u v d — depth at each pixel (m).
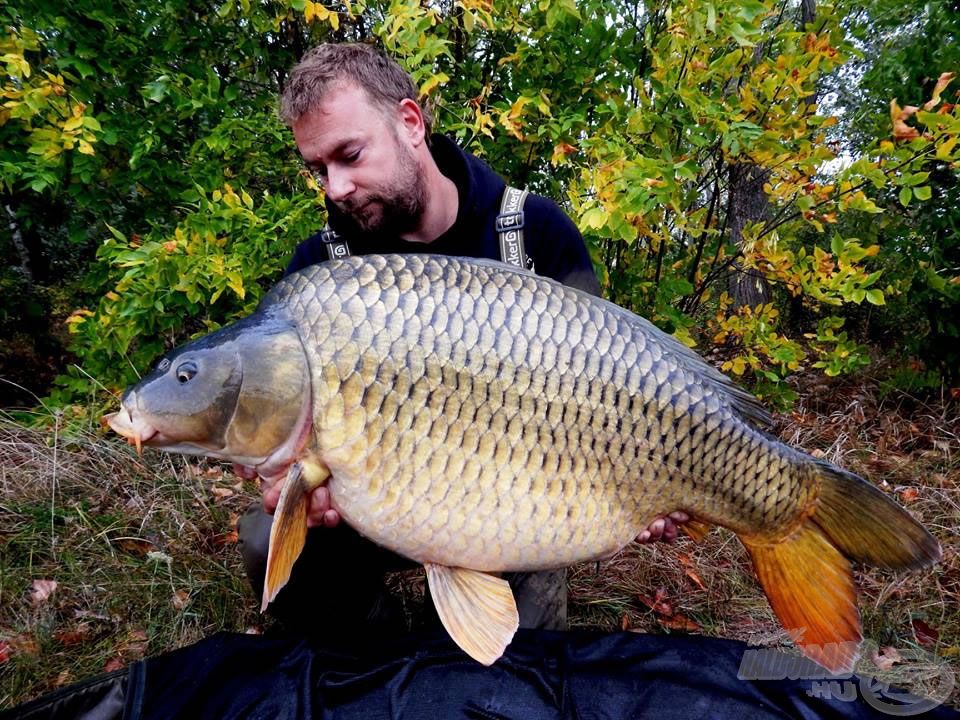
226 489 1.55
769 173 1.83
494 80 1.79
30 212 2.29
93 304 2.29
